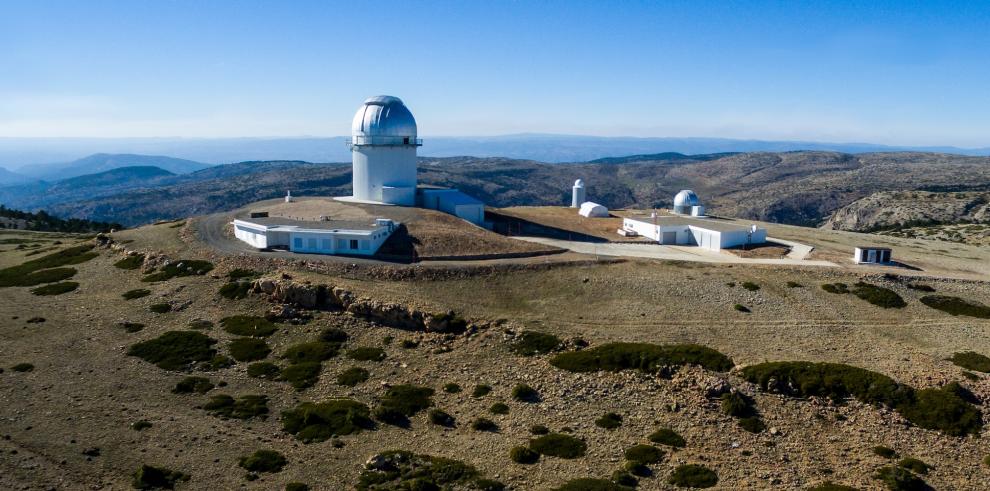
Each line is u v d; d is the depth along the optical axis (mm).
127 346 61188
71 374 55625
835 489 38875
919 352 57812
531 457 43219
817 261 86125
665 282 74125
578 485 39469
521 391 51531
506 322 63031
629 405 49875
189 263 79688
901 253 96750
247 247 85375
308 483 40812
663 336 60656
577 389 52062
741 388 51031
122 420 48375
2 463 41688
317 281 69938
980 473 41812
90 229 184250
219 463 43000
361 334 62938
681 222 105812
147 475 40531
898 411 48219
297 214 100875
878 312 67812
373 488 39812
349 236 81625
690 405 49438
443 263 78625
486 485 39781
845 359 55938
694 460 42781
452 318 63594
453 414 49656
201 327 64625
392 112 111312
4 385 53094
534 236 103875
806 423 47406
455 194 114375
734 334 61375
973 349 59000
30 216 188250
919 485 40000
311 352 59438
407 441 46188
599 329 62281
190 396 52594
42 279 81000
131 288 75500
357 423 48188
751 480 40500
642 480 40531
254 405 51062
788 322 64562
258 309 67875
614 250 92125
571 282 74562
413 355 58906
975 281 77250
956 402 48312
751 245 95812
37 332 64188
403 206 108250
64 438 45375
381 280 74000
